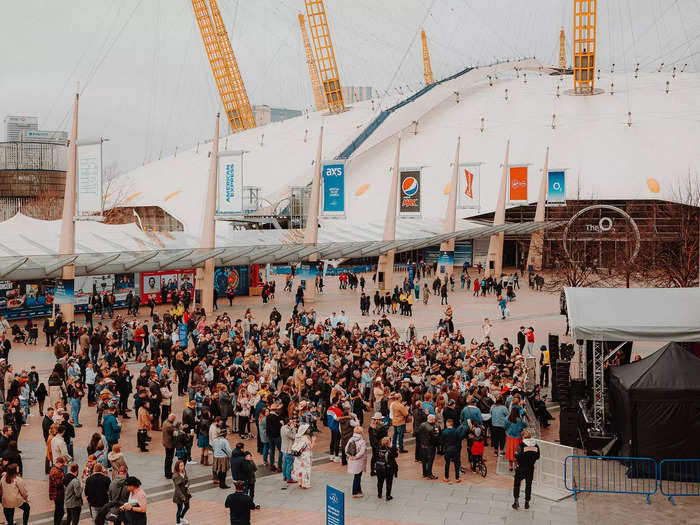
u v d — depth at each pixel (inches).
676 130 3686.0
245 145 4736.7
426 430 660.7
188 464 701.3
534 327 1679.4
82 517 561.9
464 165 2549.2
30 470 668.7
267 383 801.6
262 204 3609.7
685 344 927.7
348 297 2276.1
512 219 3513.8
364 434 805.2
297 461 633.6
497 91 4586.6
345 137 4414.4
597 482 644.1
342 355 965.8
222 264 1932.8
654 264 2026.3
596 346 807.1
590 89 4328.3
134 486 469.4
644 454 652.7
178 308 1496.1
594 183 3415.4
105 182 4370.1
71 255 1513.3
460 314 1904.5
